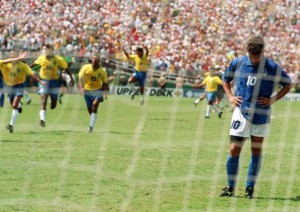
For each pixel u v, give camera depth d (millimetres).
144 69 71188
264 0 118125
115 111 66125
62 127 47969
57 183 24500
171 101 86062
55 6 100750
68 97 76250
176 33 111938
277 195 23688
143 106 73812
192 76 101250
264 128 23359
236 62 23672
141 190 23703
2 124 48875
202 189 24281
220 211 20688
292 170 29562
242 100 23406
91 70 45094
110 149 35281
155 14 111938
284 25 116188
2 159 30406
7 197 21766
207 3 115500
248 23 116625
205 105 81375
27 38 93438
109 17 107062
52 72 47844
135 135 43469
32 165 28703
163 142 39500
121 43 106250
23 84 43188
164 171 28141
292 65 111625
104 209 20438
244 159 31250
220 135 45312
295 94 88688
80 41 101250
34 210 20016
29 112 61656
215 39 114000
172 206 21156
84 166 28938
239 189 24578
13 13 96000
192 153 34312
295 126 54188
